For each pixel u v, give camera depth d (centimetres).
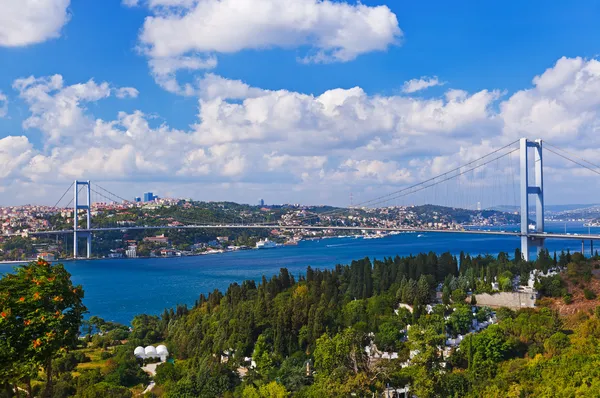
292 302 14175
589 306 14550
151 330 16625
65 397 10506
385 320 13562
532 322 12350
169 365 12181
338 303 15112
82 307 5256
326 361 9512
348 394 8762
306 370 10838
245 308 14388
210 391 10481
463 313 13438
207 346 13438
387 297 15462
